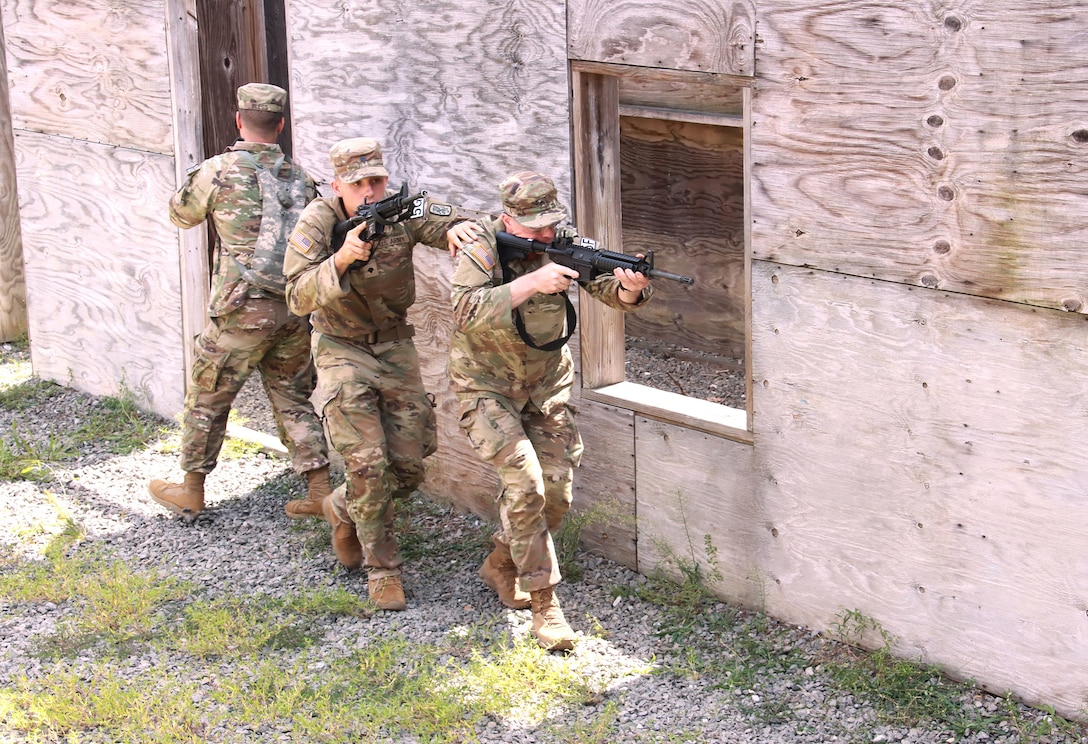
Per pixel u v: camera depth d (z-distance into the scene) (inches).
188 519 247.6
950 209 160.9
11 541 241.1
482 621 203.2
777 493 190.7
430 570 222.8
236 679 185.5
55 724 173.6
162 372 301.7
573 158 208.2
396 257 201.0
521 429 187.6
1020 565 164.7
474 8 215.6
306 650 194.4
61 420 307.0
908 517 175.0
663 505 208.8
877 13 161.9
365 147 195.0
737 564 199.8
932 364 167.6
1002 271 157.6
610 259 172.9
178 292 290.5
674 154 307.6
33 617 209.9
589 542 223.9
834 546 185.2
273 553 233.3
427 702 174.6
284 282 230.2
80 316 319.6
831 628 188.7
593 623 198.7
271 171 232.4
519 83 212.4
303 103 253.3
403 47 230.2
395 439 209.6
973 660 172.6
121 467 277.3
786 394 185.6
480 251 181.6
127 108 289.4
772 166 179.2
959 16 154.3
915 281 166.6
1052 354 155.6
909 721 168.1
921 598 176.4
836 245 174.1
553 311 184.7
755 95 178.5
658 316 323.6
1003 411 161.8
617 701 177.6
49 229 319.9
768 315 185.3
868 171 168.1
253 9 346.9
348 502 205.0
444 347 241.1
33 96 312.5
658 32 188.9
